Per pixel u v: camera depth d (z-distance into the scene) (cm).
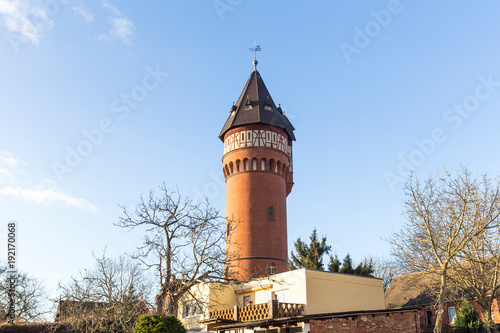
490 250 3050
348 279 3559
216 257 2894
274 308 3055
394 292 5078
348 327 2706
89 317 3191
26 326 3506
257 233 4631
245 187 4816
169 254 2855
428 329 3444
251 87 5331
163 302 3030
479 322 3312
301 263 5216
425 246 3166
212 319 3503
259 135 4950
